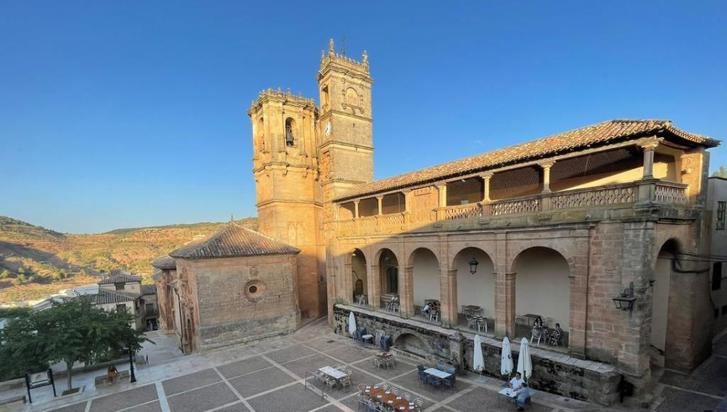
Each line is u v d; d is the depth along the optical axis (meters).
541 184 22.44
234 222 36.00
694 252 17.31
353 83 37.78
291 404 18.25
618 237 15.05
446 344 21.42
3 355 24.48
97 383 22.66
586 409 14.80
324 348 27.58
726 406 13.24
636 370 14.52
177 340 37.69
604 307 15.56
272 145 39.12
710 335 19.31
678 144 16.30
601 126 18.14
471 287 25.72
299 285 40.38
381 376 20.88
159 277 48.38
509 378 17.83
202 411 18.11
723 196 20.22
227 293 29.80
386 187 26.55
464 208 21.23
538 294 21.97
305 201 40.91
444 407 16.45
